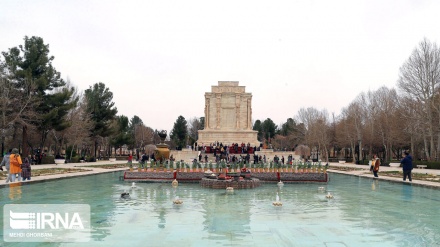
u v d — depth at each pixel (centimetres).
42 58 4766
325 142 8325
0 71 4525
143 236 1066
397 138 6109
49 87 4888
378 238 1067
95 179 3109
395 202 1817
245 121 7238
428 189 2434
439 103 4925
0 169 3020
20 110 4356
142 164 3180
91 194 2038
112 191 2211
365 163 6506
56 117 4784
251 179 2652
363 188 2552
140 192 2194
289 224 1248
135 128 10944
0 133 4578
